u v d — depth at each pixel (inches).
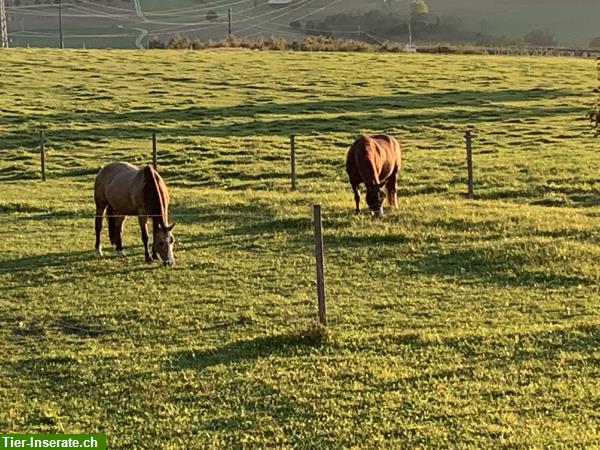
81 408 416.5
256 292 629.0
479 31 6053.2
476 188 1094.4
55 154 1481.3
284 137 1590.8
